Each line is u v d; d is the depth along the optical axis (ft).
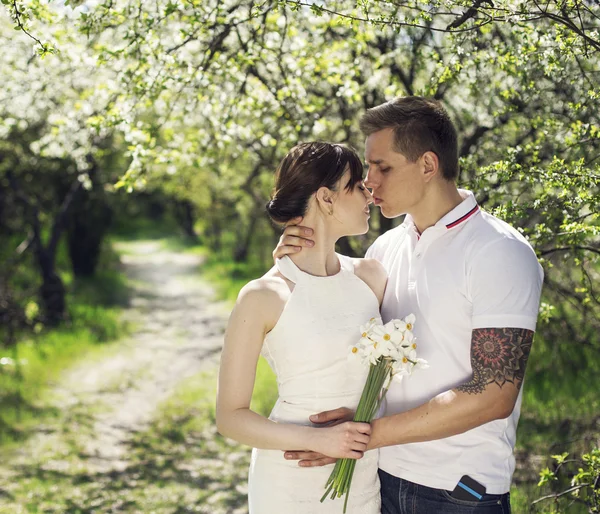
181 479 20.49
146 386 32.17
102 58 14.25
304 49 15.49
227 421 6.92
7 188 50.49
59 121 20.43
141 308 57.72
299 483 7.06
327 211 7.24
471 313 6.72
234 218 86.02
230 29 14.17
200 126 19.89
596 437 14.11
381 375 6.81
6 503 18.65
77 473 21.07
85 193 53.06
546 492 13.69
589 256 11.68
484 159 14.30
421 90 11.44
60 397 29.91
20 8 9.46
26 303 43.86
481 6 8.69
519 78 10.77
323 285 7.18
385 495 7.43
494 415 6.39
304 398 7.07
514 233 6.84
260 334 7.00
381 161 7.07
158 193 123.75
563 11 8.67
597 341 19.62
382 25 8.73
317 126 16.69
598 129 9.96
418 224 7.21
